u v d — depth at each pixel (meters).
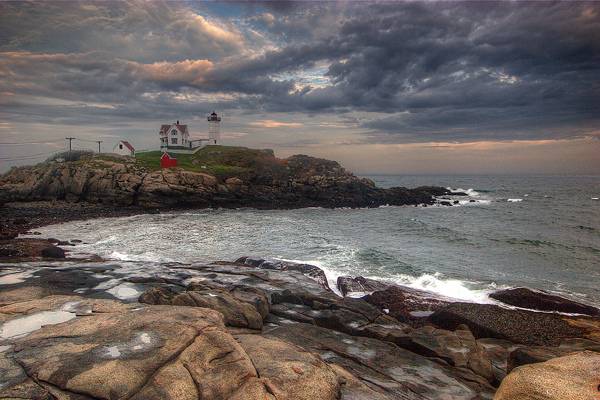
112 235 43.19
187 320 10.34
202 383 7.94
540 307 22.27
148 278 19.92
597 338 17.53
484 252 37.97
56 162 80.12
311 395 8.17
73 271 20.91
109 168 74.19
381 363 12.41
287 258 32.91
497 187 178.25
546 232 50.62
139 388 7.62
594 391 6.99
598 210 79.44
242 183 84.31
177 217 61.66
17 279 19.09
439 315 19.62
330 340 13.86
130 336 9.36
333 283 26.03
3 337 10.14
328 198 85.88
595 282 28.28
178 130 112.38
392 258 33.69
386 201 90.50
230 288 18.62
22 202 68.38
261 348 9.98
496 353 15.46
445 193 116.56
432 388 11.07
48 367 8.09
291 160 104.31
